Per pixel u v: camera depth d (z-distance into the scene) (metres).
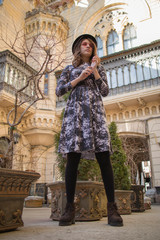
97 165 3.60
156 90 12.89
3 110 13.51
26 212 5.70
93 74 2.31
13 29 16.41
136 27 17.05
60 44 17.47
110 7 18.72
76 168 2.11
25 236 1.48
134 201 5.14
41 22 17.06
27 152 15.42
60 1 21.12
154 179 12.49
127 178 4.68
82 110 2.08
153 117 13.34
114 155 4.78
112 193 2.05
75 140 1.94
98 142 1.98
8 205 1.78
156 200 11.81
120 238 1.36
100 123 2.07
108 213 2.03
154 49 13.77
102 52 18.11
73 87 2.26
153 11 16.66
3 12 15.76
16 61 14.00
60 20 17.78
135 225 2.02
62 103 15.84
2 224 1.68
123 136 13.64
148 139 13.37
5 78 12.95
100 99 2.22
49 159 16.05
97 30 18.84
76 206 2.75
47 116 15.34
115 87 14.24
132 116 14.16
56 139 3.97
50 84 16.22
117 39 17.89
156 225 2.02
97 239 1.34
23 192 1.95
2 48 14.90
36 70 15.20
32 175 1.99
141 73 13.73
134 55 14.27
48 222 2.66
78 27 19.19
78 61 2.44
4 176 1.74
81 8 20.00
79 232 1.62
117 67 14.58
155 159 12.74
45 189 12.85
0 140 13.34
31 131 15.30
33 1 19.91
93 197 2.88
